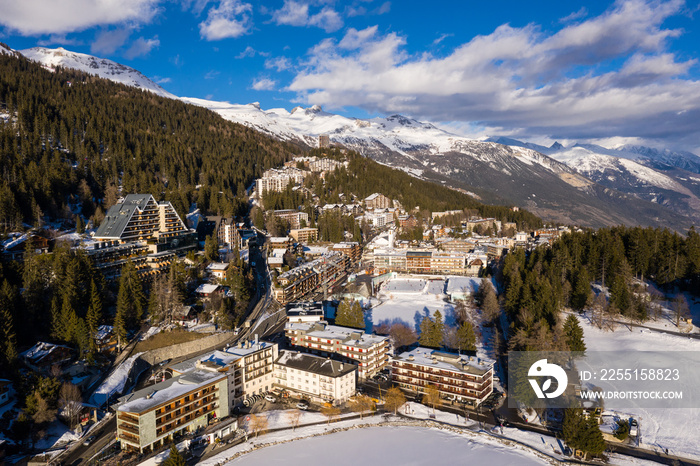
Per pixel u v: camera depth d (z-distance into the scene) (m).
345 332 159.88
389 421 121.81
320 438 113.12
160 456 101.38
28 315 142.25
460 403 133.00
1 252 171.75
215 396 119.94
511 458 104.19
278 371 141.62
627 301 176.50
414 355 147.75
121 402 108.31
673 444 109.31
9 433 104.69
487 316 198.88
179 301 174.88
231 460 103.25
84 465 98.38
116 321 148.75
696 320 170.50
